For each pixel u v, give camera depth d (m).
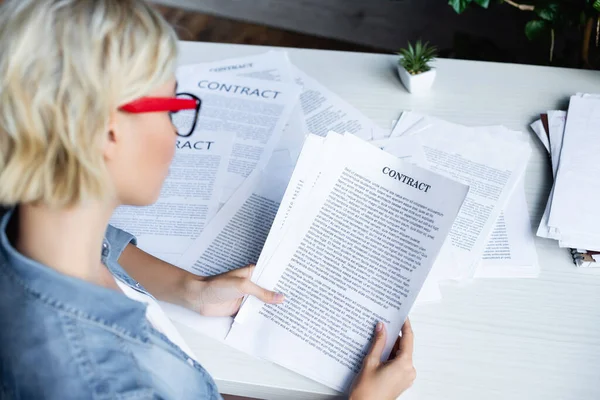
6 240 0.50
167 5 2.50
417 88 1.10
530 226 0.92
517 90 1.11
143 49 0.47
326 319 0.78
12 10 0.45
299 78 1.15
